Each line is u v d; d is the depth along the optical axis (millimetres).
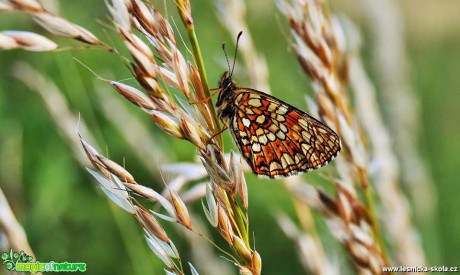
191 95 165
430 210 234
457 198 272
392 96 243
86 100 250
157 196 163
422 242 231
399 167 235
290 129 189
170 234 255
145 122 270
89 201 270
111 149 271
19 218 256
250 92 194
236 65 198
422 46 359
